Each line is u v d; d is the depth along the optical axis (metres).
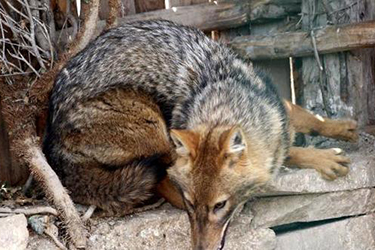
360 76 7.52
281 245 6.77
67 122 6.48
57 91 6.62
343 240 6.97
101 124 6.39
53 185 6.23
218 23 7.71
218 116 6.09
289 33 7.40
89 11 6.85
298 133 7.42
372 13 7.44
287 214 6.70
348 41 7.12
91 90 6.45
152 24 6.76
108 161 6.41
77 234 6.11
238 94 6.24
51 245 6.05
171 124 6.41
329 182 6.74
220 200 5.75
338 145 7.43
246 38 7.64
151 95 6.46
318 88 7.66
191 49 6.62
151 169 6.37
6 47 7.14
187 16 7.59
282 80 7.94
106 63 6.52
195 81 6.48
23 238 5.96
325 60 7.58
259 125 6.13
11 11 7.12
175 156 6.34
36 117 6.87
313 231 6.88
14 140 6.47
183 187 5.87
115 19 7.07
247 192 5.93
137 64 6.51
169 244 6.37
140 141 6.41
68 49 6.88
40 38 7.12
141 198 6.39
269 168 6.09
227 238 6.48
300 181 6.60
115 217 6.41
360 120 7.57
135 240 6.27
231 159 5.77
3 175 7.17
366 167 6.90
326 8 7.46
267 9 7.73
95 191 6.38
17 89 6.74
